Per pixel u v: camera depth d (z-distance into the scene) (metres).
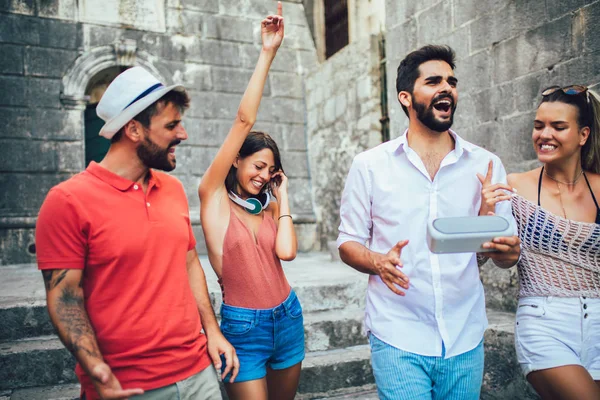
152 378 1.66
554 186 2.18
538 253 2.11
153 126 1.67
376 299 1.99
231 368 1.93
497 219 1.72
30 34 7.09
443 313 1.91
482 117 4.32
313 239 8.23
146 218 1.69
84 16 7.38
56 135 7.16
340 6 7.66
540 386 2.04
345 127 7.32
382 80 6.61
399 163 1.98
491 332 3.28
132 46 7.52
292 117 8.51
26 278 5.07
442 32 4.72
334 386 3.38
